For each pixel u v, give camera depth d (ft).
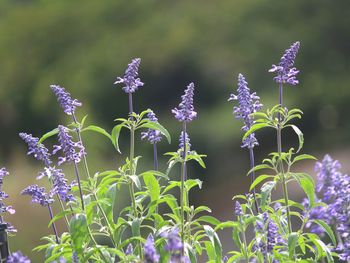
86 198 21.45
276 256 21.68
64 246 20.85
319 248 21.30
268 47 138.62
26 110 127.54
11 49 145.48
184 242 20.67
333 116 131.13
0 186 22.07
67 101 21.08
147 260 16.92
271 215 21.95
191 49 135.85
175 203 21.40
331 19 142.00
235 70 134.31
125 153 107.14
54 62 143.33
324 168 22.29
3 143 122.21
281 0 143.02
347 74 137.80
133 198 21.67
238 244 21.44
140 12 149.07
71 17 149.69
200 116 125.70
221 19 142.00
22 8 154.71
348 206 21.07
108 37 144.46
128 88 21.56
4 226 21.33
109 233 21.61
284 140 126.62
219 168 117.60
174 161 21.01
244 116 22.29
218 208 106.42
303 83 134.51
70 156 20.61
